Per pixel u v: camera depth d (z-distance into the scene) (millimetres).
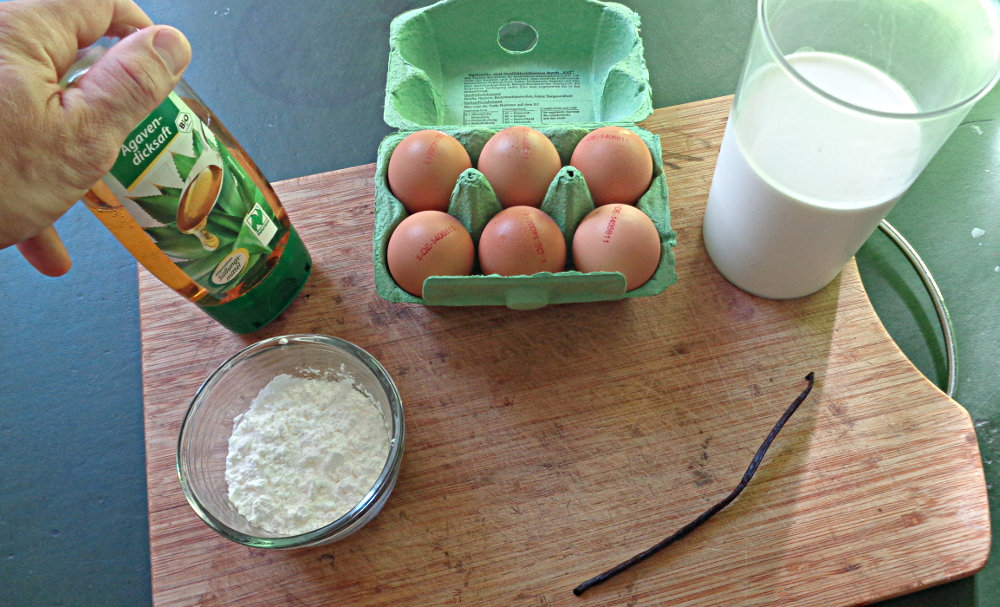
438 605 499
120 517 612
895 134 428
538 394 576
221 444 552
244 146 761
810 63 529
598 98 725
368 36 836
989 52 414
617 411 565
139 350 686
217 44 833
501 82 747
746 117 494
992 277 659
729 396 567
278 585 509
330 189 678
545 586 500
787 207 486
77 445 642
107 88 369
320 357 573
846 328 591
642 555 501
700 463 539
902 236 675
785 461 535
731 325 599
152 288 633
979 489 514
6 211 381
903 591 486
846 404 556
